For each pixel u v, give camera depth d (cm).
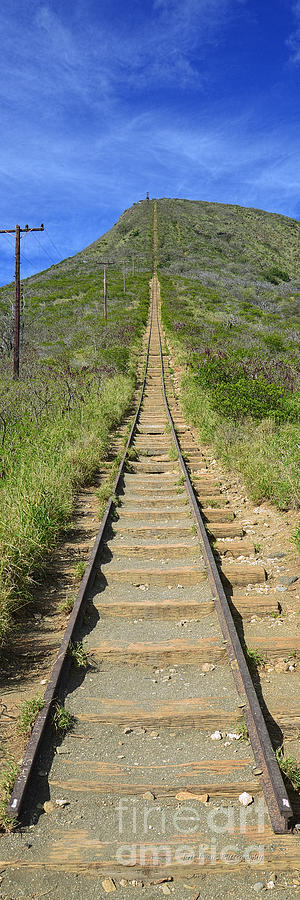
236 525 721
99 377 2009
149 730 351
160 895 248
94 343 3064
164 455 1172
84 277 7375
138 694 386
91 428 1277
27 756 313
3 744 343
